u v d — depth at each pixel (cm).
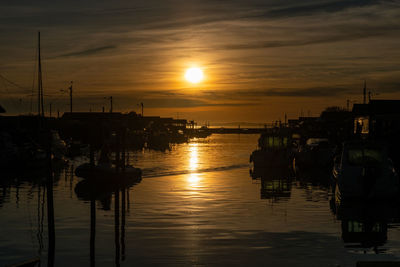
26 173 4472
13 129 6209
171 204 2555
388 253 1545
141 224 2025
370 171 2505
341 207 2436
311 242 1692
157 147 10456
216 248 1616
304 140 8600
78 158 6800
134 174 3859
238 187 3325
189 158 6869
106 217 2195
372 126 5109
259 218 2141
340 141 6681
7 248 1662
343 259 1479
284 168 4884
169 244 1677
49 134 2072
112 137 9106
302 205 2509
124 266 1433
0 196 2934
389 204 2516
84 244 1694
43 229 1959
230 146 12106
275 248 1609
